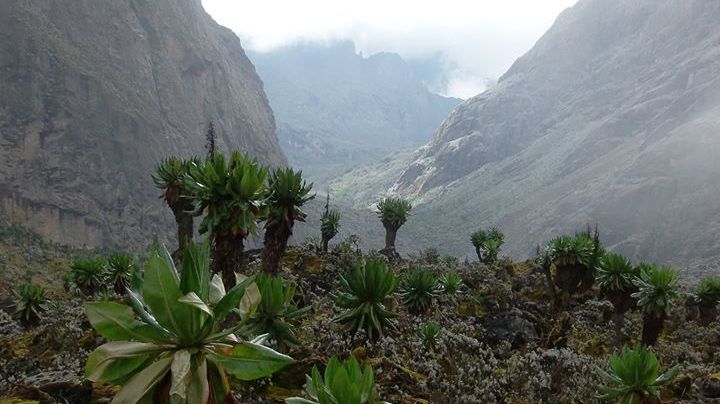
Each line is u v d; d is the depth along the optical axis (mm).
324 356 10773
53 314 19203
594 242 27766
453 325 18031
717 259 124250
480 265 31344
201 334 3074
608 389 9641
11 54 139250
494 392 10688
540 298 28703
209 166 13359
